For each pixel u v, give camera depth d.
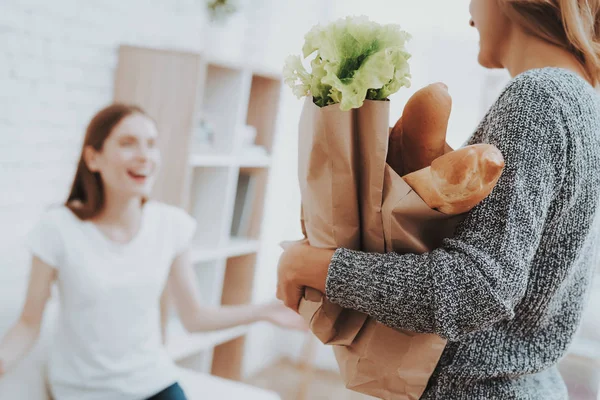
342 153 0.69
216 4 2.83
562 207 0.68
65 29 2.18
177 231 1.94
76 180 1.77
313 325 0.77
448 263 0.64
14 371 1.69
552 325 0.76
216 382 2.05
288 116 3.53
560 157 0.66
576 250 0.71
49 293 1.72
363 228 0.73
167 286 2.11
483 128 0.73
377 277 0.67
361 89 0.64
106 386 1.69
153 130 1.81
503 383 0.75
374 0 3.10
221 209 2.74
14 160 2.07
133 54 2.39
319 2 3.32
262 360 3.62
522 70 0.84
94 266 1.70
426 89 0.72
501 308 0.62
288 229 3.69
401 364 0.73
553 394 0.79
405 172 0.76
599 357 2.51
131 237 1.81
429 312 0.65
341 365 0.79
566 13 0.75
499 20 0.84
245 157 2.79
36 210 2.18
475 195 0.63
